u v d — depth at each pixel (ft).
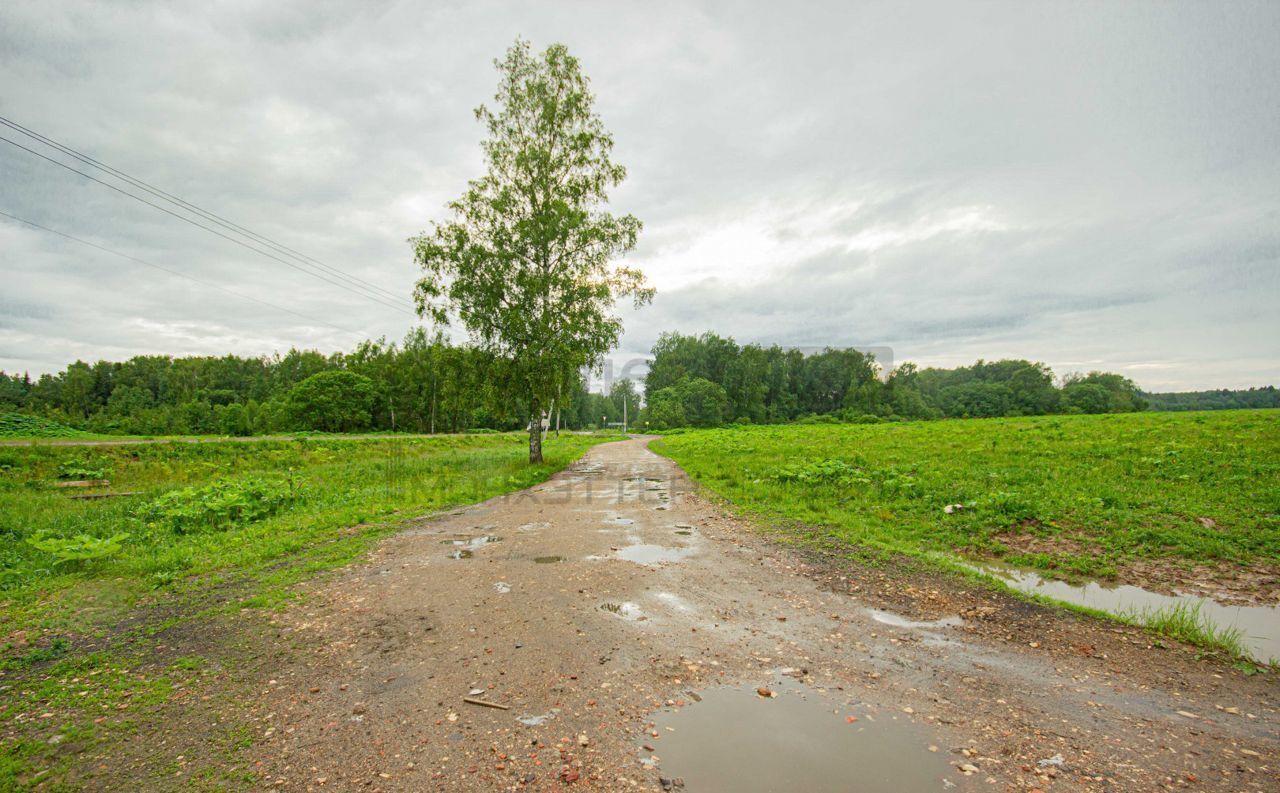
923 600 20.57
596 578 23.47
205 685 14.53
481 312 66.23
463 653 16.30
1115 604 20.04
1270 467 36.32
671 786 10.35
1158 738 11.89
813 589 21.94
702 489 49.75
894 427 117.70
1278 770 10.69
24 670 15.48
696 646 16.72
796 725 12.47
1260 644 16.49
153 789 10.46
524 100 69.92
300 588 22.47
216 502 36.58
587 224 69.10
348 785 10.55
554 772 10.85
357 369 238.07
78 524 34.88
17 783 10.62
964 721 12.65
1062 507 31.37
